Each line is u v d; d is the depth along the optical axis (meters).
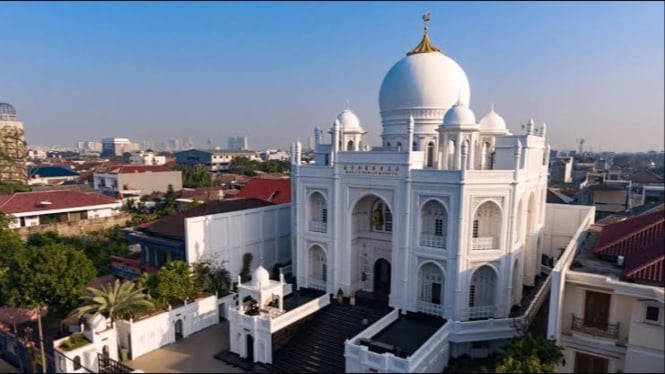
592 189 72.81
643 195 74.44
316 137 42.91
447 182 29.20
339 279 35.22
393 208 31.92
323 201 37.50
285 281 39.22
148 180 95.31
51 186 86.38
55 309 28.95
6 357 29.25
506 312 30.58
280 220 44.16
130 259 42.88
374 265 36.44
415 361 23.19
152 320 29.12
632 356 20.42
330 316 31.75
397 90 38.50
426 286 32.53
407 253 31.42
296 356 27.91
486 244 30.11
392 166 31.42
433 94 37.28
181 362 27.73
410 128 30.55
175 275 31.42
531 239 36.28
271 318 27.86
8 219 51.88
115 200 67.56
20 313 34.84
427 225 32.25
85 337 26.98
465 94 38.88
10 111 78.19
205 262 35.78
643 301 20.02
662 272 20.05
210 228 36.84
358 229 36.41
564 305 22.53
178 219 41.34
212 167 170.00
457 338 27.25
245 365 27.42
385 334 28.12
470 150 33.78
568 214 42.69
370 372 24.05
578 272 21.89
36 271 27.91
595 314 21.84
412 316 31.11
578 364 22.42
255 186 59.38
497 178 29.27
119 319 28.36
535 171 35.91
